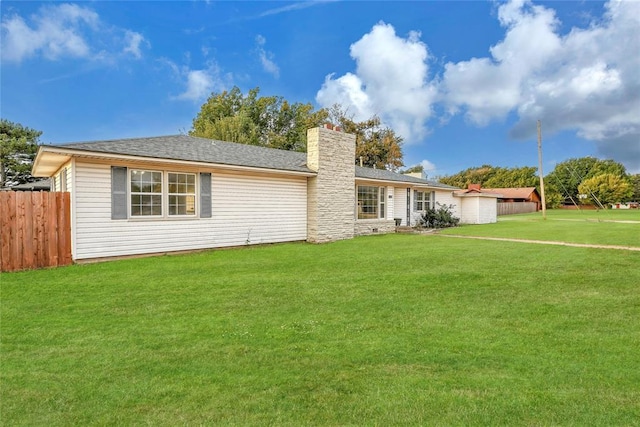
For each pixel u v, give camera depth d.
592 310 5.09
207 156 11.64
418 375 3.25
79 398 2.91
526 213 44.81
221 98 39.84
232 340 4.11
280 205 13.52
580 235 15.46
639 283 6.62
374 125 41.19
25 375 3.30
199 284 6.82
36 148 25.16
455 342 4.00
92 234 9.37
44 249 8.72
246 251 11.34
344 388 3.04
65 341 4.09
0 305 5.50
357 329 4.45
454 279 7.05
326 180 14.43
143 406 2.79
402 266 8.49
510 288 6.35
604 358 3.55
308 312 5.13
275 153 16.03
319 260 9.48
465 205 26.45
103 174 9.55
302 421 2.58
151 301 5.71
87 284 6.85
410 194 21.91
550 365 3.41
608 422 2.52
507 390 2.97
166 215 10.66
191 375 3.28
